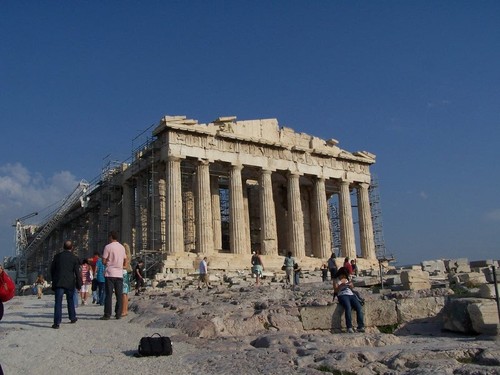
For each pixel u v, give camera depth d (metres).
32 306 31.41
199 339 16.25
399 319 18.55
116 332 18.14
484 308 15.98
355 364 11.92
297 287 34.19
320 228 67.88
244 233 60.41
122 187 69.38
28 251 104.06
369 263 69.88
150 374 11.95
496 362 11.53
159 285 46.91
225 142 61.31
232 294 30.73
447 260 47.19
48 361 13.61
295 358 12.54
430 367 11.11
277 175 70.25
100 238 72.88
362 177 73.88
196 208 59.00
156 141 59.19
